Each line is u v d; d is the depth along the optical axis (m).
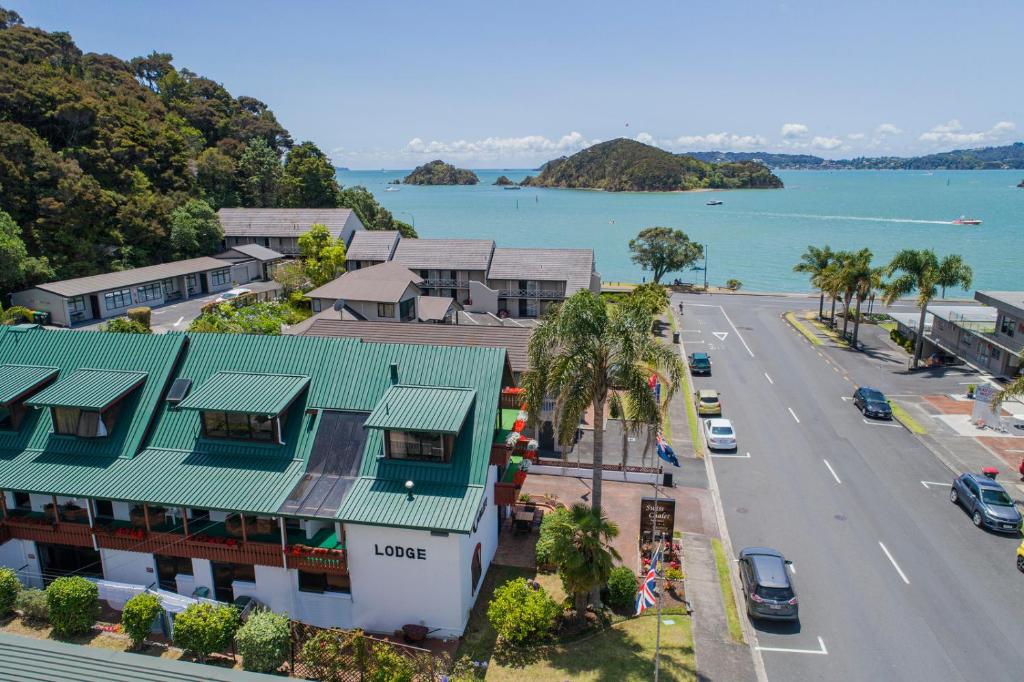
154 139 106.69
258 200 124.62
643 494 36.97
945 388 53.91
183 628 23.52
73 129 96.81
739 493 37.22
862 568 29.98
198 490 26.59
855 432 45.56
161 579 28.69
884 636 25.52
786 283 122.25
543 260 84.69
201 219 95.19
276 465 27.94
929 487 37.72
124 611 24.31
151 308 78.31
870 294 82.69
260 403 27.92
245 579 27.70
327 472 27.48
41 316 67.81
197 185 111.44
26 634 25.38
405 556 25.33
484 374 29.58
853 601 27.66
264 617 23.44
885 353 64.62
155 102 126.88
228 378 30.27
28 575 29.48
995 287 110.75
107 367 31.92
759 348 66.69
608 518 34.28
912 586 28.62
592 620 26.33
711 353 64.88
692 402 51.47
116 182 95.00
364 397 29.61
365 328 47.84
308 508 25.52
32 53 117.81
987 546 31.69
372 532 25.36
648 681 22.83
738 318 80.69
